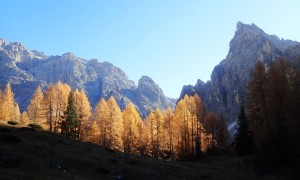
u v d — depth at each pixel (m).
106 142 83.88
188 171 50.09
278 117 51.44
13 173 32.03
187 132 82.62
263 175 49.75
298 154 45.66
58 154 43.47
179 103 85.19
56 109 81.38
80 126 82.69
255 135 54.97
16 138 43.88
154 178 43.00
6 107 85.62
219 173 52.22
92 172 40.22
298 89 48.38
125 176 41.59
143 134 89.56
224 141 88.12
